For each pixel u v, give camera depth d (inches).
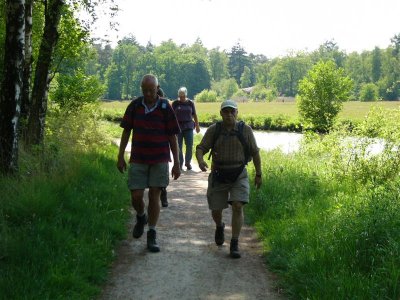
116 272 208.8
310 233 235.8
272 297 185.5
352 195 313.6
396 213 225.9
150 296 184.5
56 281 180.1
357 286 170.2
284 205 304.8
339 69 1375.5
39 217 241.6
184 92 504.1
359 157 375.2
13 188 271.0
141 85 232.4
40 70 440.1
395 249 187.2
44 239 213.5
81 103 765.3
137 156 236.4
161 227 285.3
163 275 206.2
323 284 177.2
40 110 436.5
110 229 255.9
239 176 232.8
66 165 352.5
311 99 1366.9
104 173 379.2
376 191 287.9
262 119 1738.4
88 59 609.0
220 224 245.0
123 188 361.7
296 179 376.2
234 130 232.2
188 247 246.5
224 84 6092.5
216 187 236.4
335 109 1359.5
